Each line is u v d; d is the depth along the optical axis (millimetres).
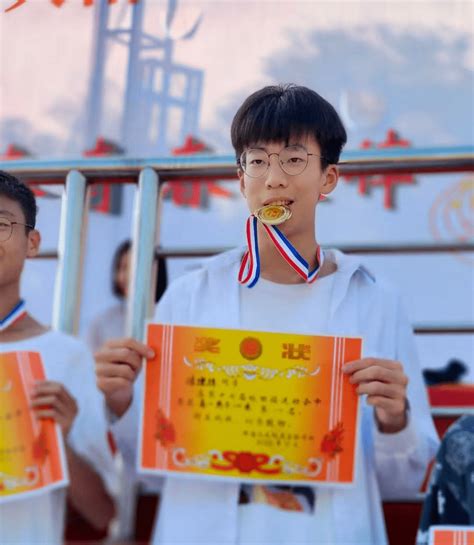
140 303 2811
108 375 2326
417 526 2943
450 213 5359
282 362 2285
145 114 5141
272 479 2248
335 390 2277
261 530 2289
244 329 2299
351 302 2492
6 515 2340
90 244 5445
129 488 3746
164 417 2271
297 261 2395
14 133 5156
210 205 5316
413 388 2512
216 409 2271
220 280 2527
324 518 2305
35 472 2268
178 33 5164
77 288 2842
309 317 2459
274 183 2355
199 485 2348
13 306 2537
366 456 2445
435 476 2287
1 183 2504
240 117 2445
